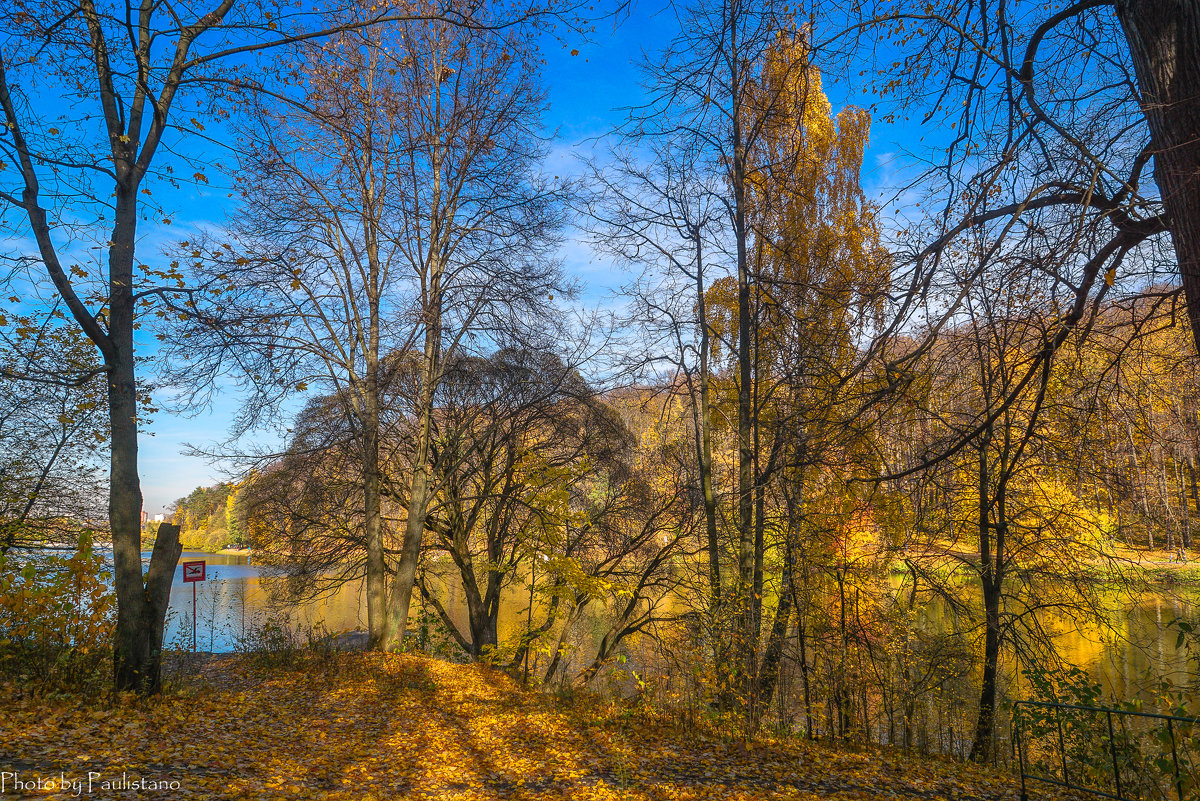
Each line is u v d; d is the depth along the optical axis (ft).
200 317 30.94
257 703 30.50
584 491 55.16
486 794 20.43
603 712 33.73
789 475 35.37
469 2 29.14
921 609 40.14
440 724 29.76
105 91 27.66
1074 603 36.68
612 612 51.98
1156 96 13.83
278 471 52.01
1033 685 33.12
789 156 40.75
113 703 25.08
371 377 48.78
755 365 39.11
